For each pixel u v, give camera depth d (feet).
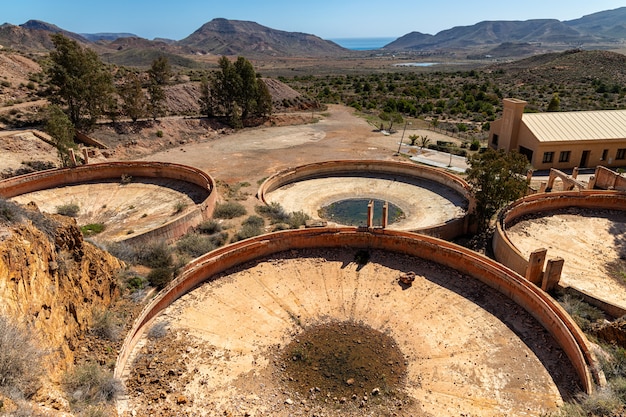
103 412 47.16
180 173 139.64
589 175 152.15
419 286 80.69
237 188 140.05
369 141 210.38
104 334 60.75
